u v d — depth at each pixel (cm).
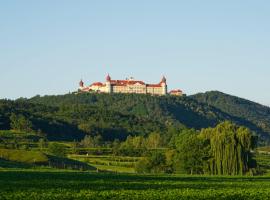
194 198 7056
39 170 13075
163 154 18100
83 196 6938
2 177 9994
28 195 6888
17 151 17212
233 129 15712
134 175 13038
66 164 16800
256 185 9856
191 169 16300
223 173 15262
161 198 6950
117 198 6838
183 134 17350
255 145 15462
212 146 15600
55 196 6831
